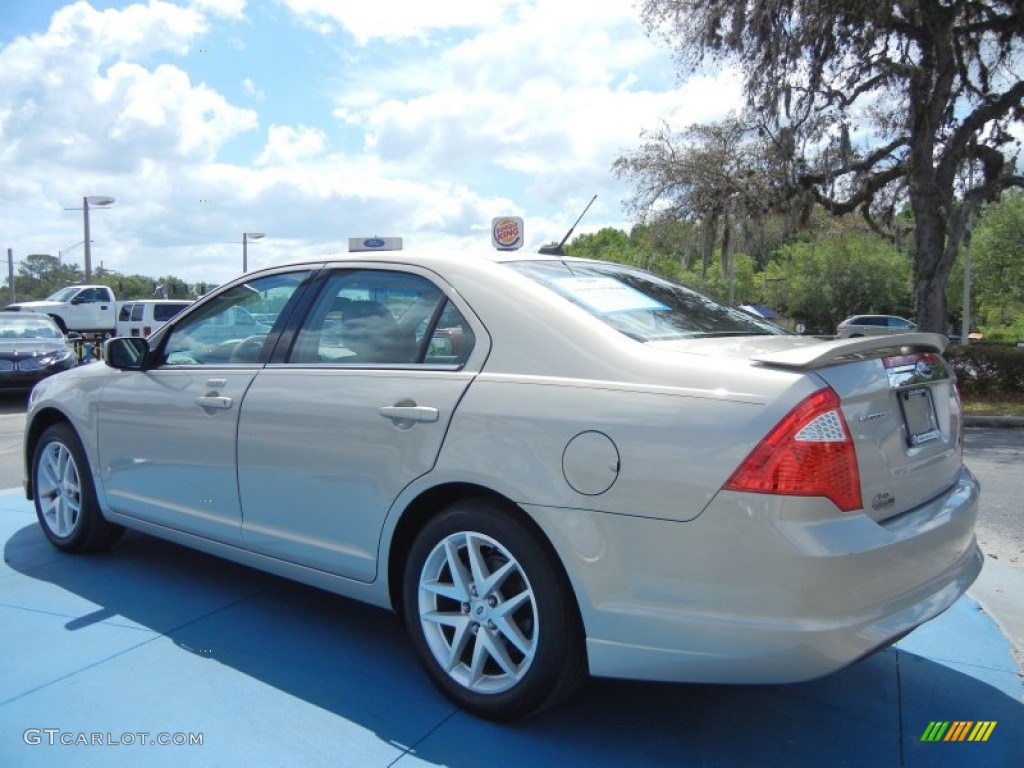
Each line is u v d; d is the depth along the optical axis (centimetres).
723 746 293
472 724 303
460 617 310
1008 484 809
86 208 3491
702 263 2056
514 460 288
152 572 462
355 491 334
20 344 1419
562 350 298
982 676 352
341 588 348
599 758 283
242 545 384
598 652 273
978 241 3834
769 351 295
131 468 438
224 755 279
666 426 264
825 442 253
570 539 274
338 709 312
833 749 292
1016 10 1630
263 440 367
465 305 329
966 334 3441
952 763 285
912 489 288
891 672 355
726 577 252
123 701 316
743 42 1630
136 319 2970
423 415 313
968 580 301
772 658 248
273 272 410
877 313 5297
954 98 1750
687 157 1992
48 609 406
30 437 514
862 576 252
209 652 359
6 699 316
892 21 1571
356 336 359
